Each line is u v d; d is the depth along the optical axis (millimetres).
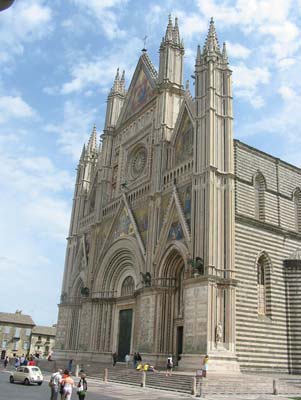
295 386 33781
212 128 44406
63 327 66062
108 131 68625
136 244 52094
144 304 46625
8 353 113062
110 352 54531
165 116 54250
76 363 52906
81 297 65000
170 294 45500
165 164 51750
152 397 26859
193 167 45000
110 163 67125
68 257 71750
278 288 43938
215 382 30875
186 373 35125
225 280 39000
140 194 55188
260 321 40906
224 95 47031
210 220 40469
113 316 56469
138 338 46500
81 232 70438
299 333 42688
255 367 38906
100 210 64438
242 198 44781
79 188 75750
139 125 61500
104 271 59062
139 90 64188
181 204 45969
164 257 46000
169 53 58156
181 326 43625
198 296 38656
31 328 118312
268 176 48969
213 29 49719
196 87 48406
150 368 39781
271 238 45156
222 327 37594
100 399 25250
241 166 46250
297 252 46281
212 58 47531
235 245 41562
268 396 30094
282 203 49406
